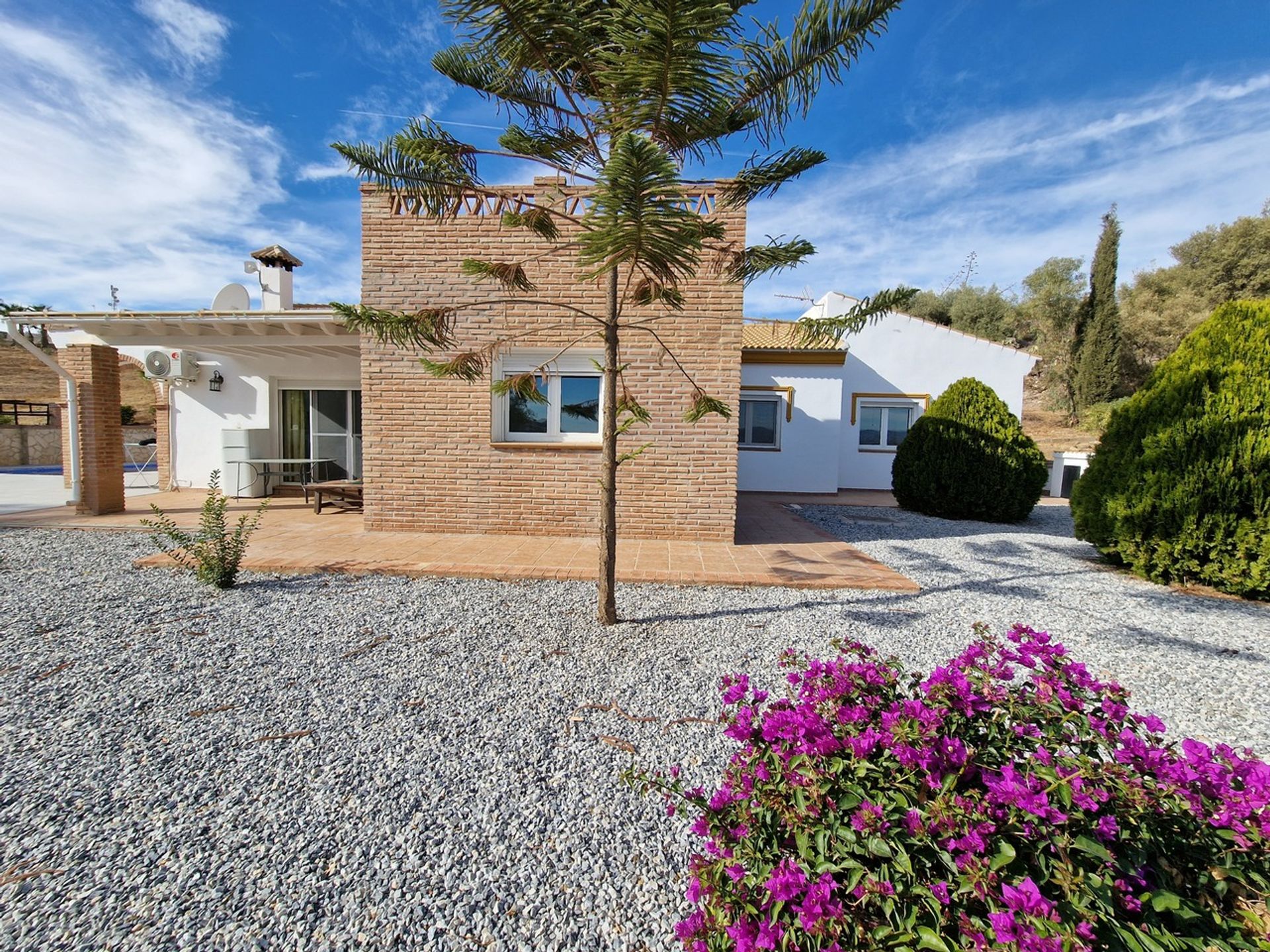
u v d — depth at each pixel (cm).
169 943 171
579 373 744
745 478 1395
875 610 503
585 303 721
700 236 307
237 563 534
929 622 475
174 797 240
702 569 605
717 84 307
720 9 261
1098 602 543
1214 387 597
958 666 192
